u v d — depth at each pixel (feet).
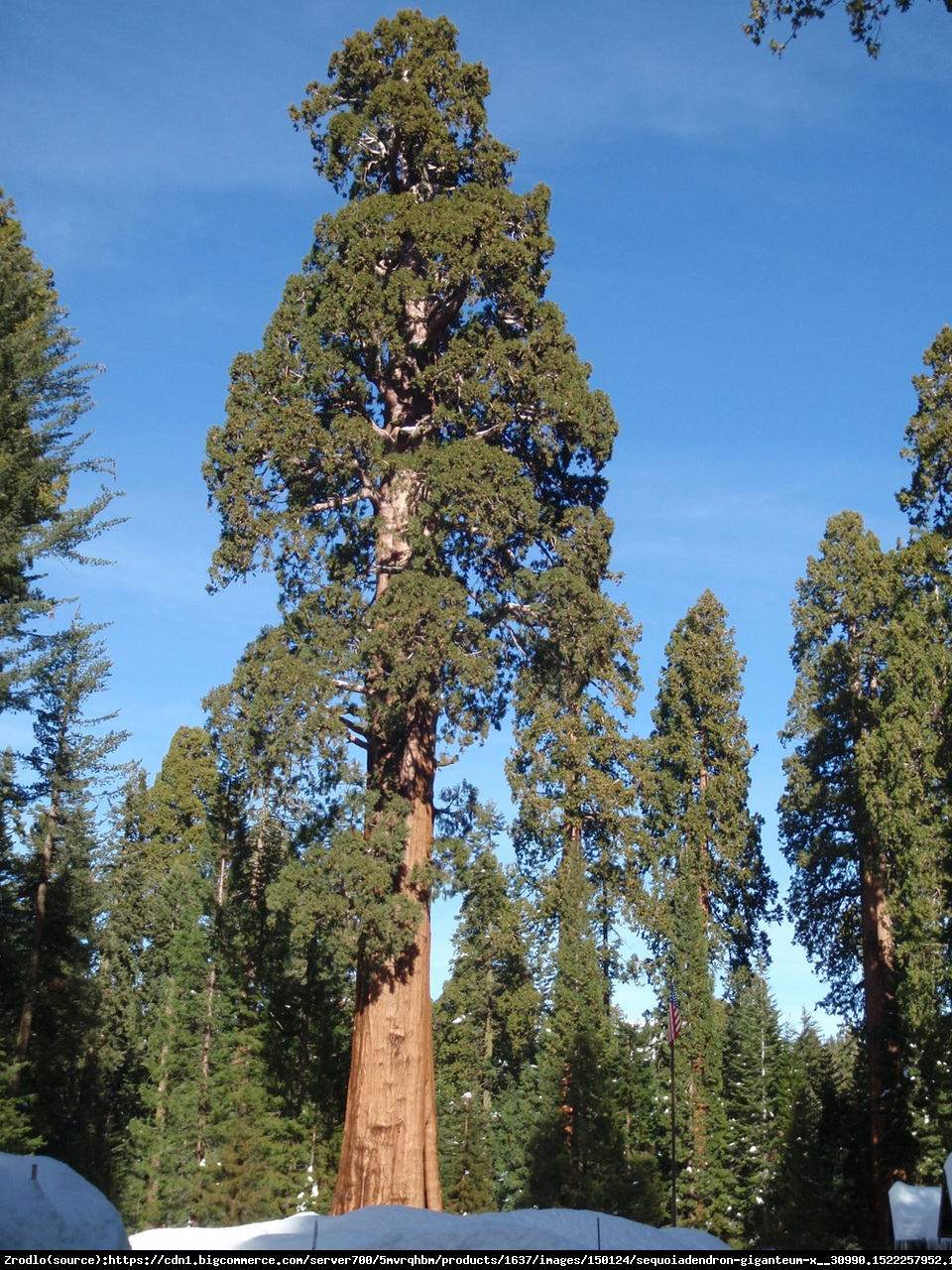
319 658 73.67
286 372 80.59
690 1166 116.26
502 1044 151.33
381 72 87.51
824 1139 112.27
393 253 82.23
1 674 88.02
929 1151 94.53
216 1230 45.55
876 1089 104.94
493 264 81.15
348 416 79.36
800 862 122.62
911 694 103.60
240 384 80.79
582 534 81.61
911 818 100.58
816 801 120.16
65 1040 103.30
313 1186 105.40
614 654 84.33
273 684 72.95
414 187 88.17
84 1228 35.91
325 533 79.10
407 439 83.35
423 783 77.00
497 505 75.56
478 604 78.59
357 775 72.38
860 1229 101.76
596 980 120.47
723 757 143.95
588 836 132.16
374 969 73.41
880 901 113.09
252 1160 102.68
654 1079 125.59
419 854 75.46
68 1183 38.37
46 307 107.45
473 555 79.51
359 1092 71.97
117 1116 138.72
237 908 120.57
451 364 79.36
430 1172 71.20
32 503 97.71
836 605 126.00
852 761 114.01
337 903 70.69
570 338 83.30
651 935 130.82
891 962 111.04
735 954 138.31
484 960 152.05
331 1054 114.32
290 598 78.79
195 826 173.58
